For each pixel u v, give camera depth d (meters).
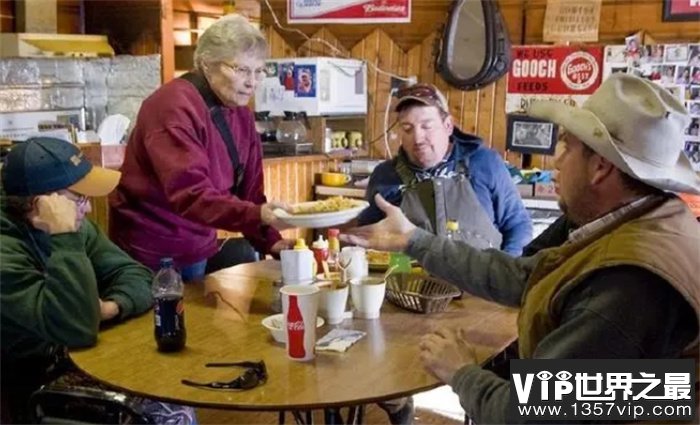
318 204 2.07
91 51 4.25
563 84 4.16
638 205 1.29
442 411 3.04
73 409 1.85
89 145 3.67
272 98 4.56
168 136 2.08
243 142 2.40
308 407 1.35
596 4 4.04
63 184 1.73
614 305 1.20
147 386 1.43
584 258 1.28
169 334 1.61
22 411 1.83
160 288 1.70
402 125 2.60
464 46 4.32
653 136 1.26
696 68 3.81
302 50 4.94
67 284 1.62
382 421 2.87
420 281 2.04
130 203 2.24
